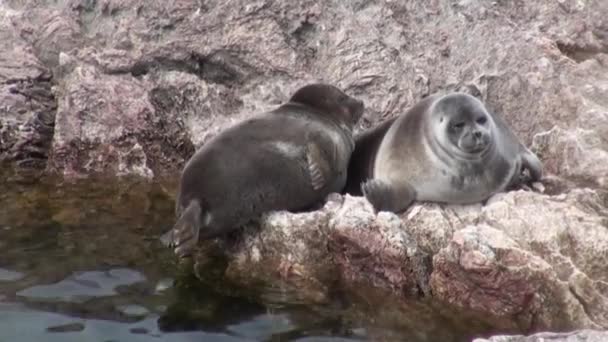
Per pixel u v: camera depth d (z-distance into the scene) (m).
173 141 40.84
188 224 30.16
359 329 27.31
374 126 39.47
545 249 29.44
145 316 27.38
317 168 33.25
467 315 28.41
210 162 31.98
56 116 40.78
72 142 39.78
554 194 33.75
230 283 30.17
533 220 30.16
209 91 41.72
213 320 27.45
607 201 33.28
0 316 26.78
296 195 33.19
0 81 41.72
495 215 30.55
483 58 41.81
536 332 27.50
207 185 31.45
